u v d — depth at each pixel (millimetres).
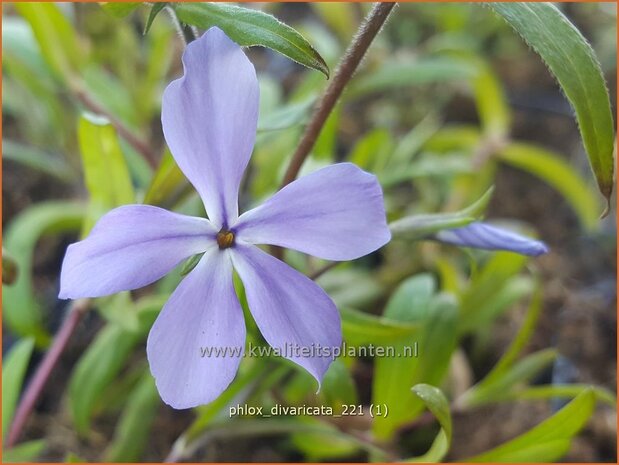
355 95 157
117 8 73
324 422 105
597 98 63
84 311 102
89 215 95
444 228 79
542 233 169
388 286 140
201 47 56
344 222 57
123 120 136
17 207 162
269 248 85
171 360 60
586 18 214
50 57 123
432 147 163
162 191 84
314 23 203
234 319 62
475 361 137
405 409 98
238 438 121
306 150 76
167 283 113
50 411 127
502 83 203
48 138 161
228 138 59
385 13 69
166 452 122
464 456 121
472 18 205
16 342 130
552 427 91
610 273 158
